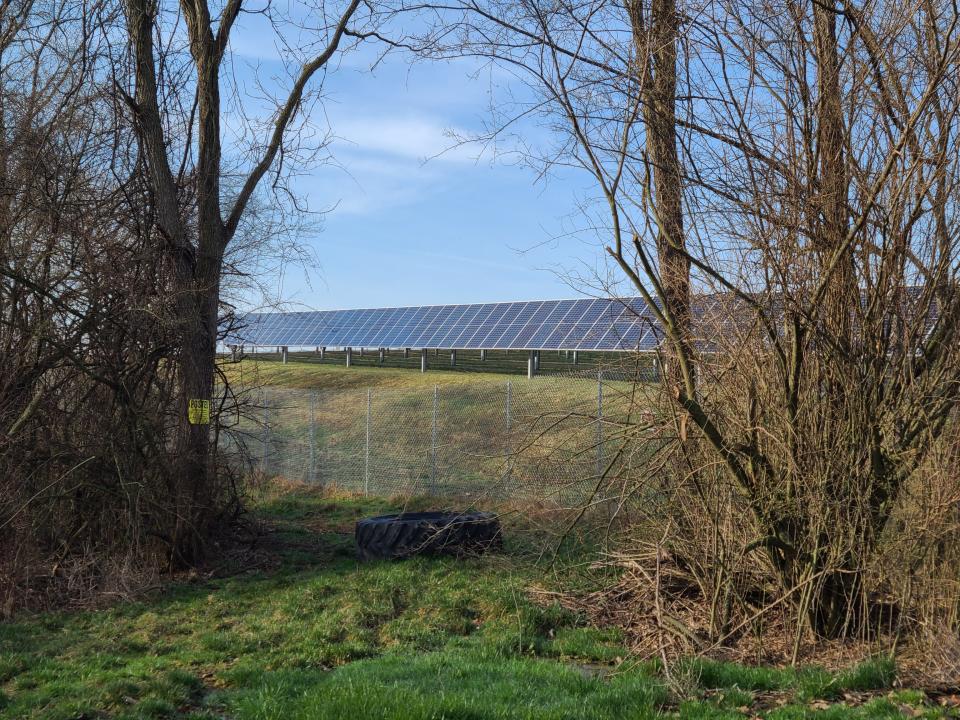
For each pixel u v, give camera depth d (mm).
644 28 6730
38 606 8969
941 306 6750
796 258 6770
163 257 10750
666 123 6867
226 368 12391
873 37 6586
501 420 17609
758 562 7520
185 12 11289
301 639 7590
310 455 19906
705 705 5523
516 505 11484
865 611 6707
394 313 39281
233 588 9633
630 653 7008
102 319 10500
